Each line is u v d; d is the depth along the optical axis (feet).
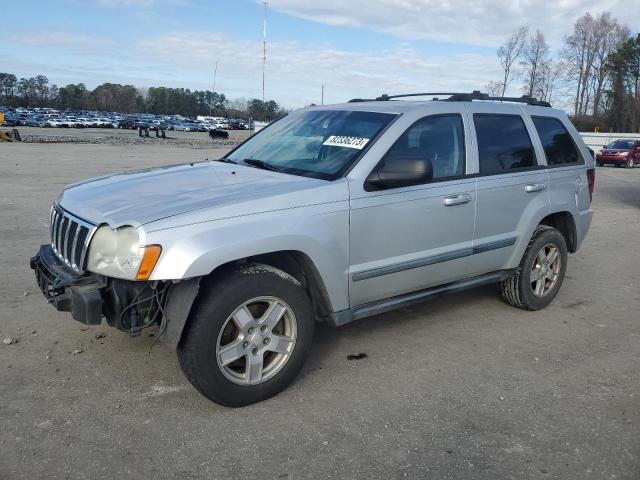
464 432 11.26
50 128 214.69
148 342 14.79
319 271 12.52
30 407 11.57
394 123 14.23
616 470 10.22
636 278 23.32
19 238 25.68
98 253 11.06
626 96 212.84
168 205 11.44
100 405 11.75
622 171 88.33
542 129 18.47
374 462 10.19
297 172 13.91
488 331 16.75
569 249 19.97
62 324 15.79
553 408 12.33
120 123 249.96
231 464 9.99
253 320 11.77
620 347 15.89
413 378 13.52
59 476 9.51
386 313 17.92
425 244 14.61
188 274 10.58
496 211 16.28
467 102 16.34
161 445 10.46
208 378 11.23
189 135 207.82
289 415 11.68
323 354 14.71
